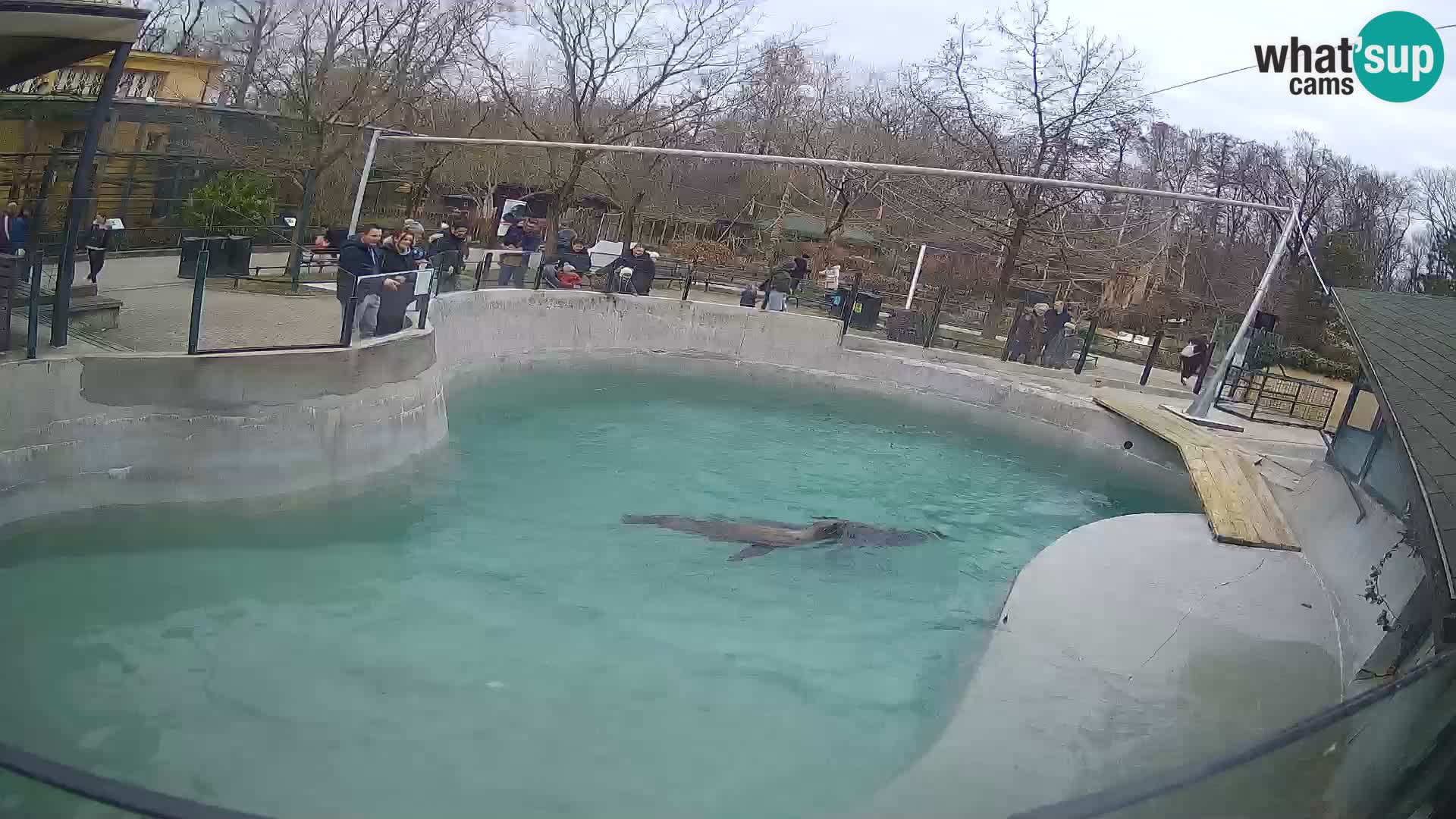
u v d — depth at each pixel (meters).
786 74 37.16
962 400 22.80
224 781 7.09
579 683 9.27
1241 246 46.88
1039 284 34.81
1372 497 11.88
